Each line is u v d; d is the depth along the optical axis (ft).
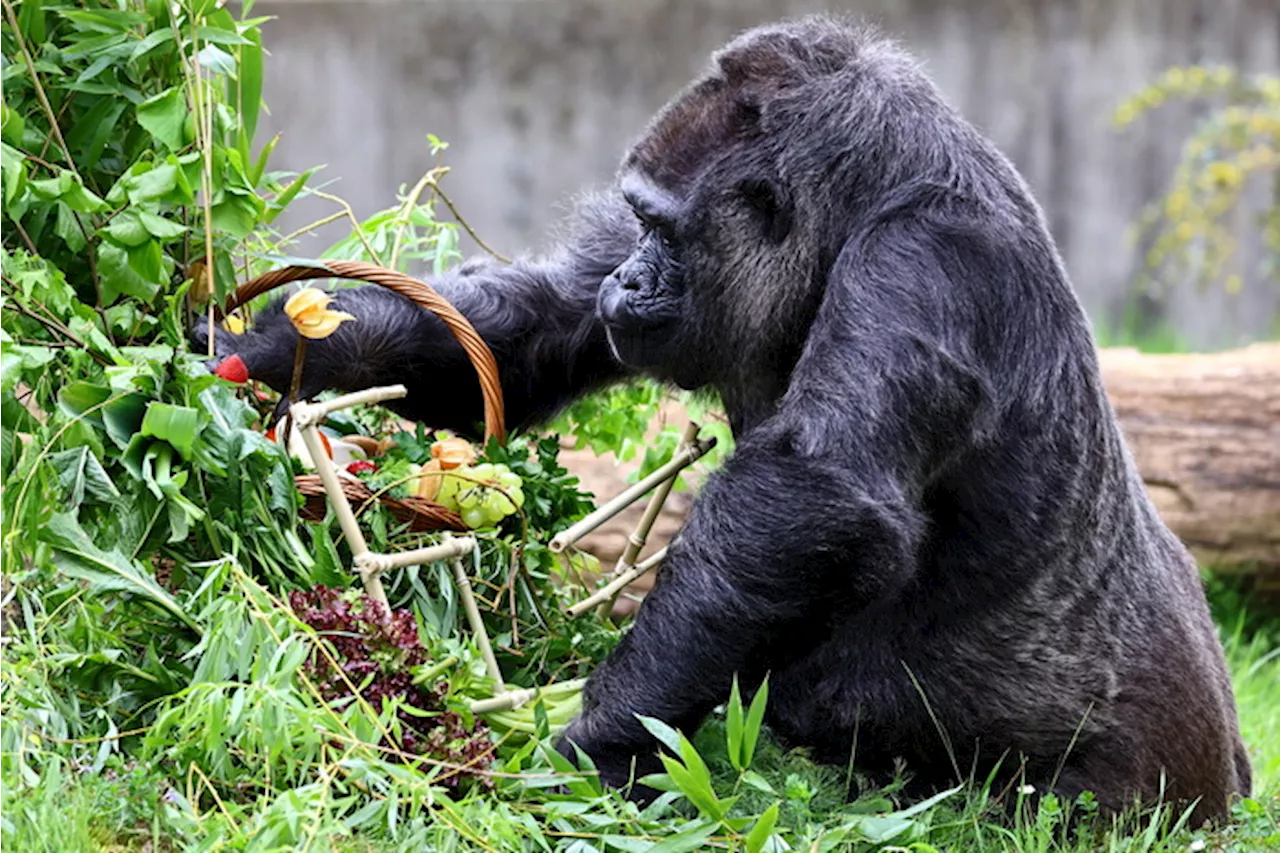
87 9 29.35
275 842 22.68
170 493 26.14
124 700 26.94
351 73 90.43
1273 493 52.85
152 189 27.94
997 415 28.30
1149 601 31.40
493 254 35.40
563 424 37.19
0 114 28.19
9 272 27.53
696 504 27.22
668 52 90.74
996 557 29.37
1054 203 91.76
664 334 30.09
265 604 25.98
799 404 27.02
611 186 34.47
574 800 25.54
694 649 26.27
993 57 90.99
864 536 26.02
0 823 22.52
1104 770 30.42
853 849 26.78
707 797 24.14
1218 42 91.09
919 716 30.09
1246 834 29.40
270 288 30.50
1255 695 47.06
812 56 29.55
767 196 29.12
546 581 31.53
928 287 27.43
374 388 30.86
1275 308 93.56
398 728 25.68
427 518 28.73
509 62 91.04
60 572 27.50
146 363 27.32
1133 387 53.88
